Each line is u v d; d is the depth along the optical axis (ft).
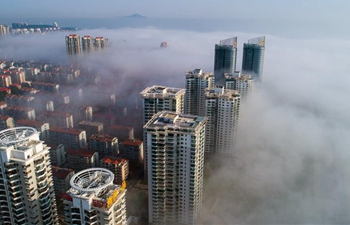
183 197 643.86
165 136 604.08
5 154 497.05
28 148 508.12
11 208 531.91
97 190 448.24
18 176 508.12
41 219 540.52
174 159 618.03
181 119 653.71
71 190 453.99
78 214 451.12
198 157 627.46
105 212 434.71
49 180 548.31
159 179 636.89
